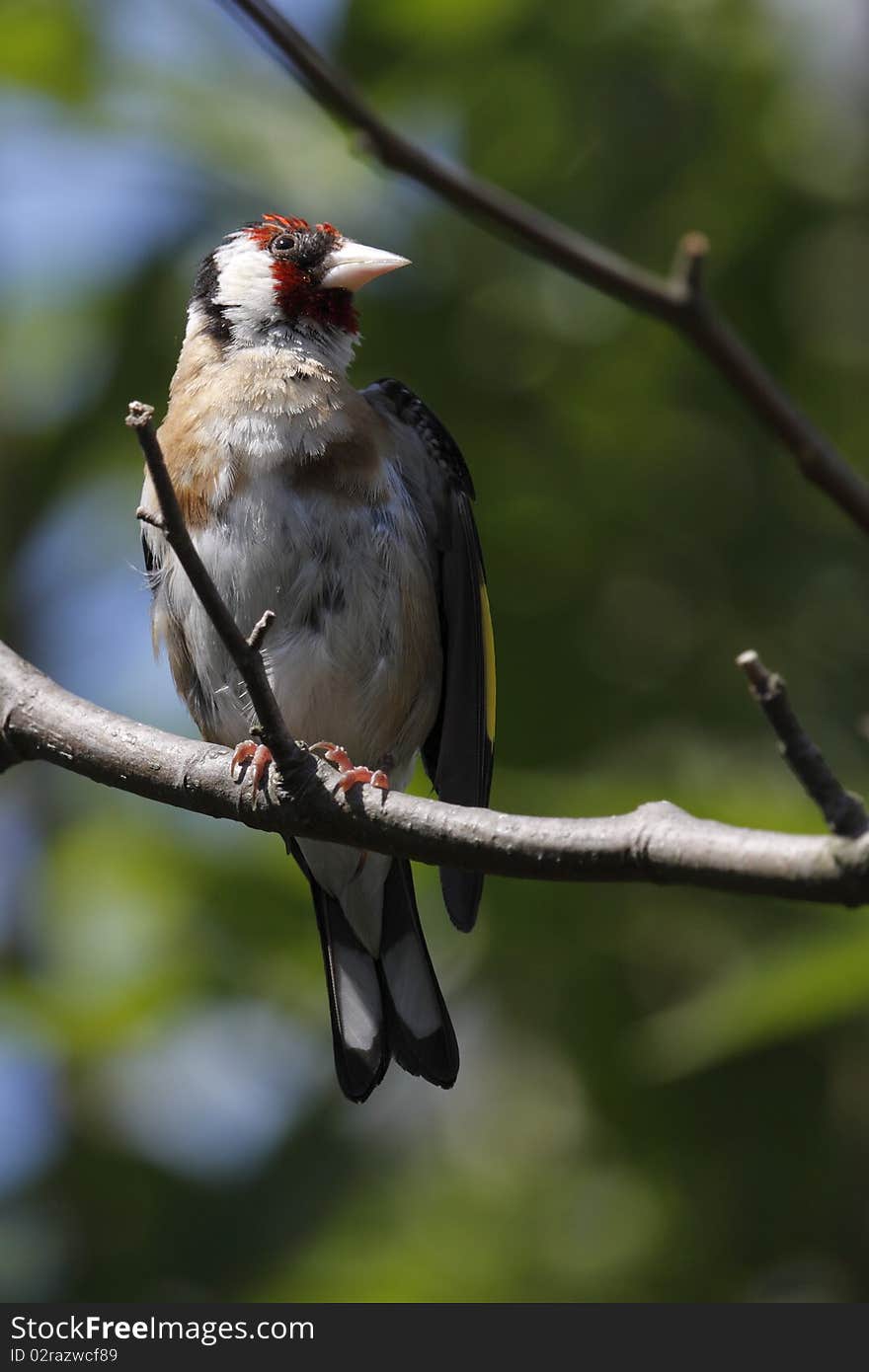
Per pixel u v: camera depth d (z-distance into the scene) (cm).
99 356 1104
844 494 583
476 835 534
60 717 653
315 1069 1117
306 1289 1028
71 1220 1082
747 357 594
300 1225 1066
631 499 1062
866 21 1130
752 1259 980
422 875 1004
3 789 1241
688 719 1009
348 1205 1072
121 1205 1087
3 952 1110
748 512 1066
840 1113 984
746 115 1091
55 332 1112
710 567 1055
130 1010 1046
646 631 1041
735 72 1092
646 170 1079
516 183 1093
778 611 1041
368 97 1100
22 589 1192
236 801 605
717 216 1088
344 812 568
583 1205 1028
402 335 1082
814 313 1109
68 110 1083
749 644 1029
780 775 968
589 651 1029
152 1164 1092
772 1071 985
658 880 488
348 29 1093
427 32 1084
